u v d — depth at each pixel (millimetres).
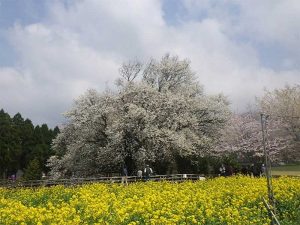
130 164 37250
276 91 40969
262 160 40625
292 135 38688
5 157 61406
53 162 40406
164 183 22297
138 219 12359
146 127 34844
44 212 12227
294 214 14703
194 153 38281
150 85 39094
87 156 38312
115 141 34688
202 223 12555
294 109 38531
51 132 76000
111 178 27688
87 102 39000
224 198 16672
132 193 17953
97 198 15172
